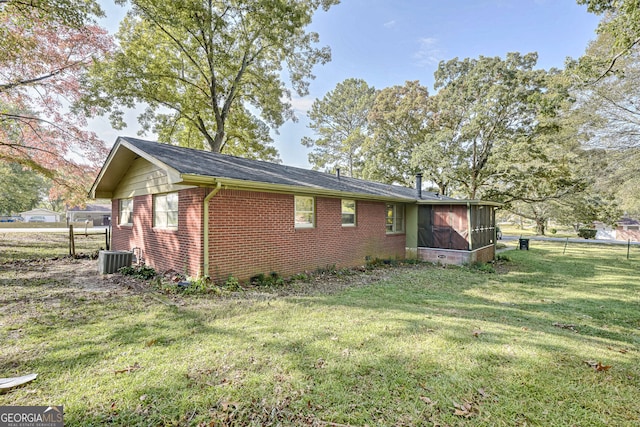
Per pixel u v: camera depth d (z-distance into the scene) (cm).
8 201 3491
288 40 1861
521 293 693
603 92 1548
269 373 297
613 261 1280
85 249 1295
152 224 858
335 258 963
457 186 2250
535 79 1795
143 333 393
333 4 1709
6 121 1286
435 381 289
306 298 588
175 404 248
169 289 607
